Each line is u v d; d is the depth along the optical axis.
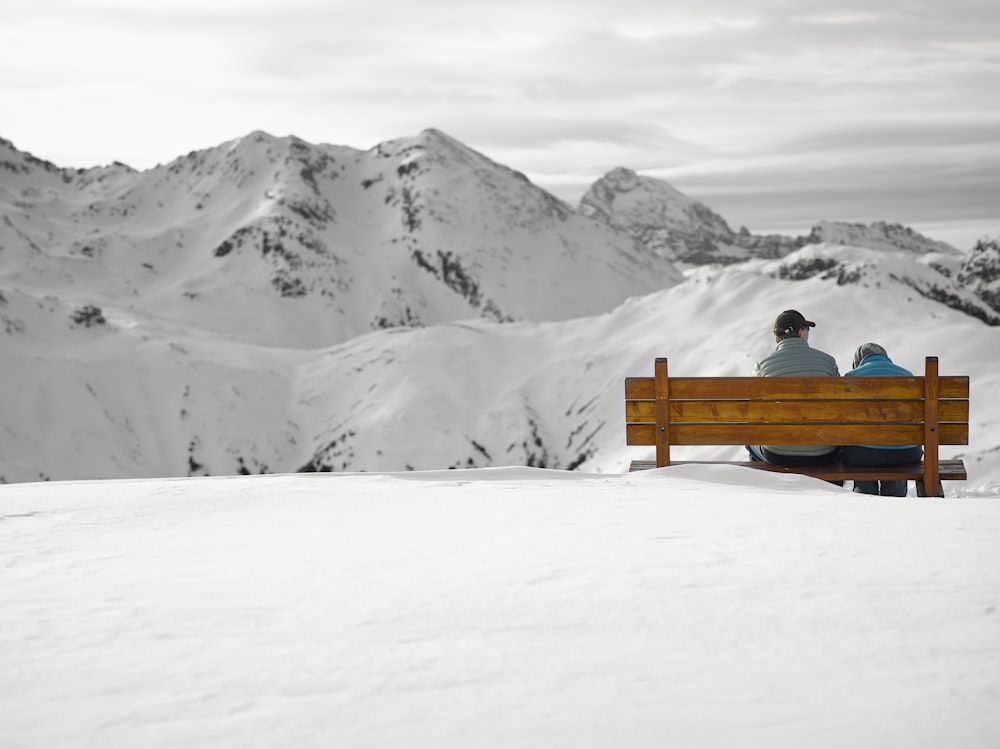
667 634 3.13
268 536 5.00
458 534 4.95
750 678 2.73
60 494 6.66
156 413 165.38
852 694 2.60
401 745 2.30
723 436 8.16
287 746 2.29
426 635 3.15
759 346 115.31
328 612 3.43
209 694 2.63
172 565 4.25
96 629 3.23
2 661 2.90
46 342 177.75
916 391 7.89
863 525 5.02
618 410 128.75
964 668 2.78
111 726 2.42
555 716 2.47
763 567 4.01
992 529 4.85
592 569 4.03
